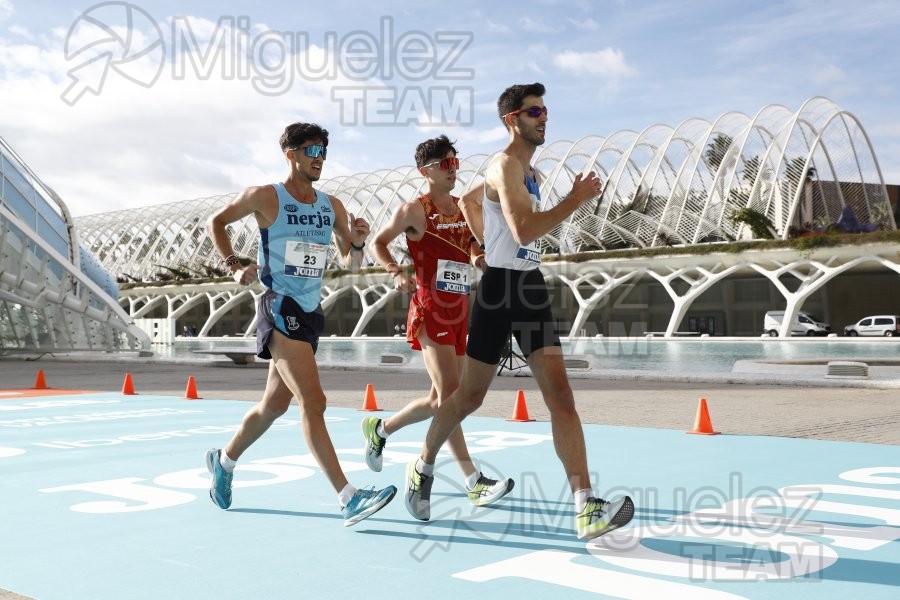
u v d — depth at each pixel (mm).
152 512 4469
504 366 17812
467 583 3113
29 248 29359
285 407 4305
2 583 3180
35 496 4941
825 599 2879
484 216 3953
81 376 19469
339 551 3621
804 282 48625
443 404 4090
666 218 65125
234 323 92312
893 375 16016
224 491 4453
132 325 33656
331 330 82125
